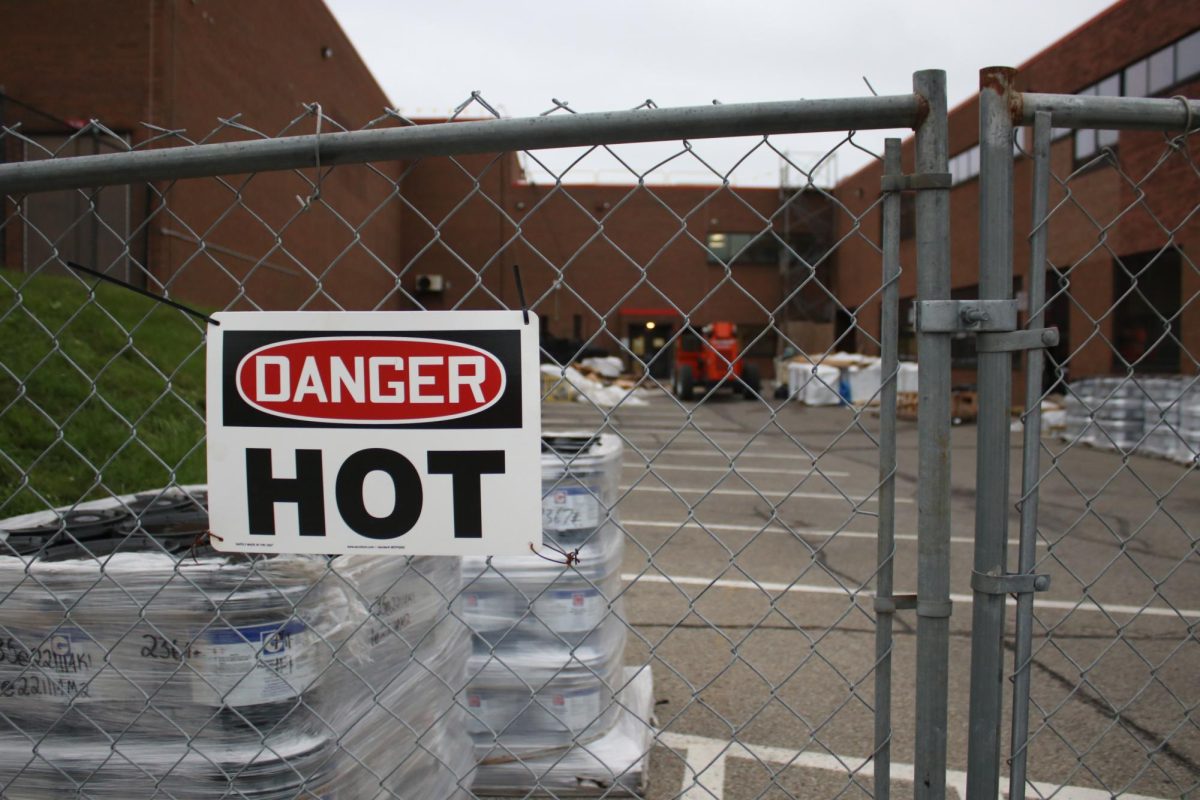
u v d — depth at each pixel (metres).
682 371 23.25
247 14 16.44
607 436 3.10
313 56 20.27
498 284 31.36
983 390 1.61
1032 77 20.45
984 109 1.58
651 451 12.05
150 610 1.72
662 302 32.28
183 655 1.72
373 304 25.86
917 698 1.66
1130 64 17.33
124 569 1.73
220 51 15.25
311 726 1.80
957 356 18.33
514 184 31.53
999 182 1.58
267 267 16.91
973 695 1.66
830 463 11.03
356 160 1.62
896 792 2.71
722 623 4.32
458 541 1.65
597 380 24.42
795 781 2.75
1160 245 15.82
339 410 1.65
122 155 1.65
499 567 2.58
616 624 2.79
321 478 1.66
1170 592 4.99
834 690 3.49
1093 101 1.60
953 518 7.29
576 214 31.89
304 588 1.76
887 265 1.60
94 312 8.66
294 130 18.98
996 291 1.59
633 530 6.66
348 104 23.23
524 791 2.55
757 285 32.72
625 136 1.57
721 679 3.58
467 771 2.45
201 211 14.09
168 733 1.74
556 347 25.08
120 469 5.69
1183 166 15.20
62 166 1.66
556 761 2.54
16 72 13.26
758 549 6.00
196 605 1.72
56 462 5.53
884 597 1.65
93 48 13.23
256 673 1.73
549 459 2.58
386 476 1.65
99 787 1.75
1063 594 4.95
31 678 1.76
